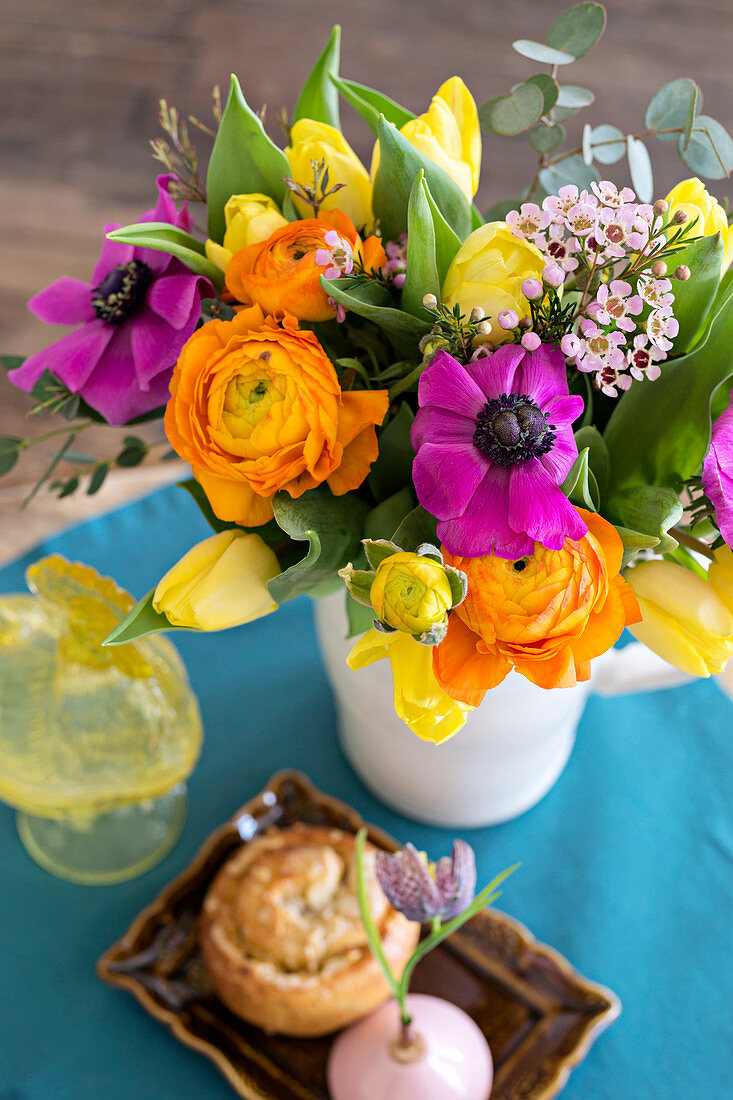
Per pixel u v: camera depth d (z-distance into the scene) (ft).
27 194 5.91
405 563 1.42
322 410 1.56
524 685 1.90
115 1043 2.09
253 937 2.01
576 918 2.27
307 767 2.47
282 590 1.68
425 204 1.55
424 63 6.47
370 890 2.08
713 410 1.70
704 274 1.61
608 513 1.71
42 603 2.03
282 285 1.60
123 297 1.80
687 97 1.82
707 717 2.56
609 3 6.84
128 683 2.14
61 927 2.23
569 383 1.69
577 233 1.55
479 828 2.40
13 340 5.34
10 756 2.14
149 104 6.31
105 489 2.88
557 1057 2.04
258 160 1.75
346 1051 1.98
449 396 1.53
